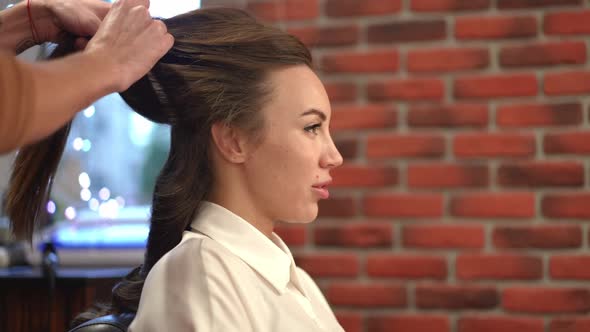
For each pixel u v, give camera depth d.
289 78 1.01
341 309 2.13
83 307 1.92
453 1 2.10
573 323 2.03
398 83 2.12
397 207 2.12
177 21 1.05
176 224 1.04
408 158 2.12
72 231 2.40
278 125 1.00
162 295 0.92
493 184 2.08
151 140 2.54
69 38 1.00
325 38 2.16
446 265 2.09
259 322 0.93
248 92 1.00
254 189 1.02
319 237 2.15
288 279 1.03
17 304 1.93
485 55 2.09
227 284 0.93
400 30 2.13
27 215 1.01
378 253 2.12
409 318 2.10
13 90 0.61
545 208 2.05
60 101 0.67
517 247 2.06
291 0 2.18
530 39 2.07
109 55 0.77
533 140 2.06
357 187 2.14
